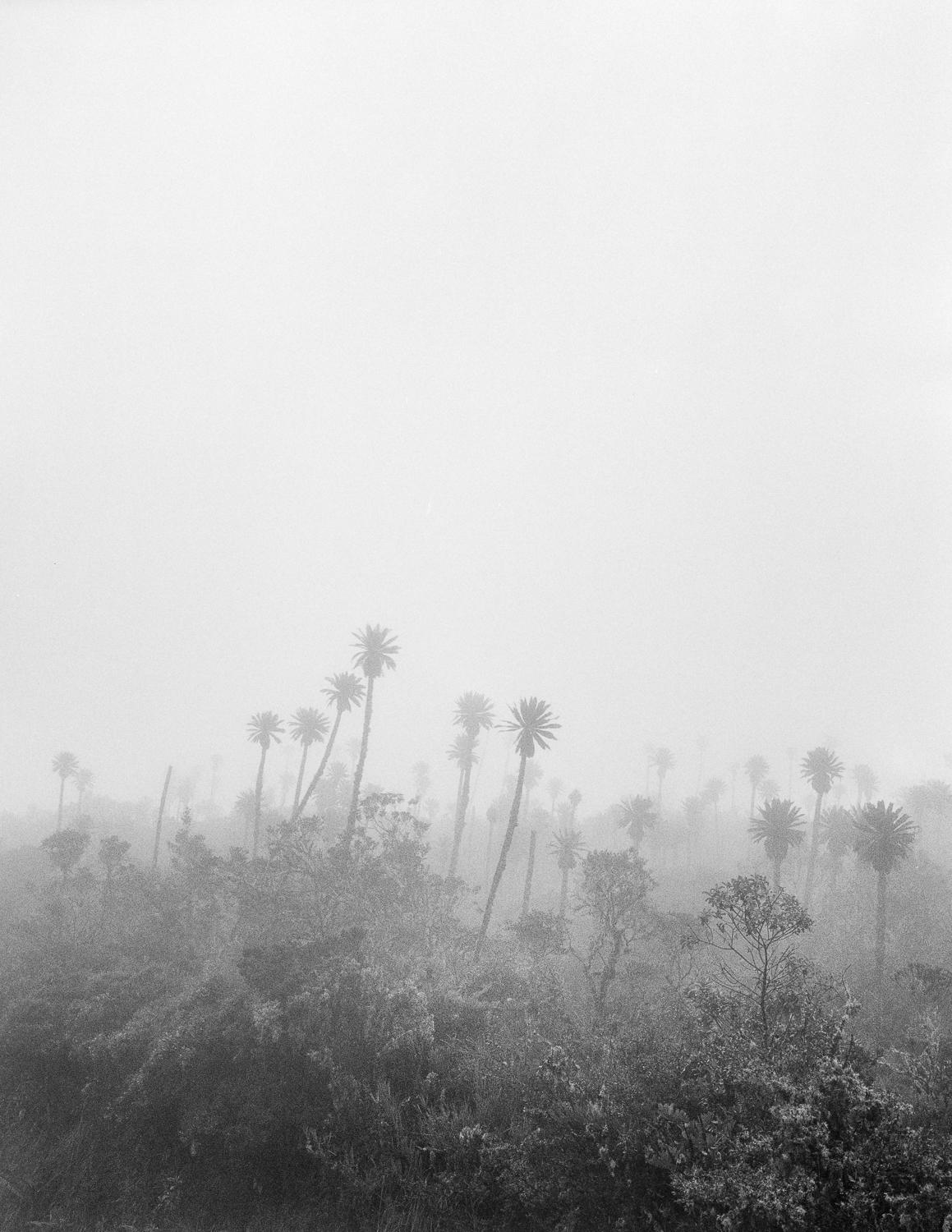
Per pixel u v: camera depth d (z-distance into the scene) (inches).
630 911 1304.1
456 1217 652.1
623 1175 581.9
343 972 888.3
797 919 719.7
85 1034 908.6
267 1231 690.2
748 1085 595.2
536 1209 619.5
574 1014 1097.4
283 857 1246.3
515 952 1264.8
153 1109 801.6
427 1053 805.2
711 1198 502.0
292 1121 764.6
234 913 1305.4
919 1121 611.5
